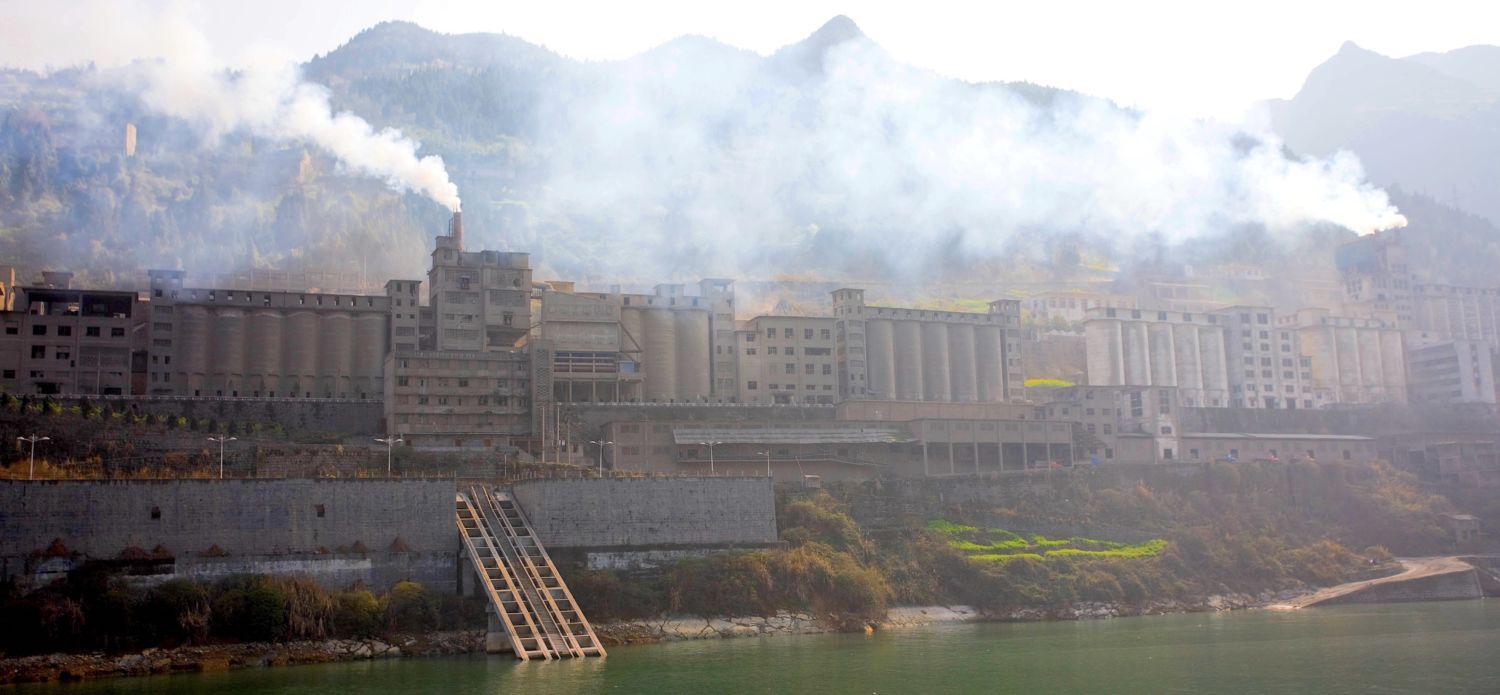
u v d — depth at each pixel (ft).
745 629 576.20
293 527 536.83
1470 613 648.38
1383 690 423.64
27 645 469.16
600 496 599.98
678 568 592.19
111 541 508.53
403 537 553.64
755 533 625.00
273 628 499.10
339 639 510.99
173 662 478.59
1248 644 537.24
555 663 490.49
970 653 514.27
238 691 426.10
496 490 611.88
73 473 590.14
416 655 512.22
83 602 484.33
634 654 516.32
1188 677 452.35
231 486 530.27
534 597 536.83
